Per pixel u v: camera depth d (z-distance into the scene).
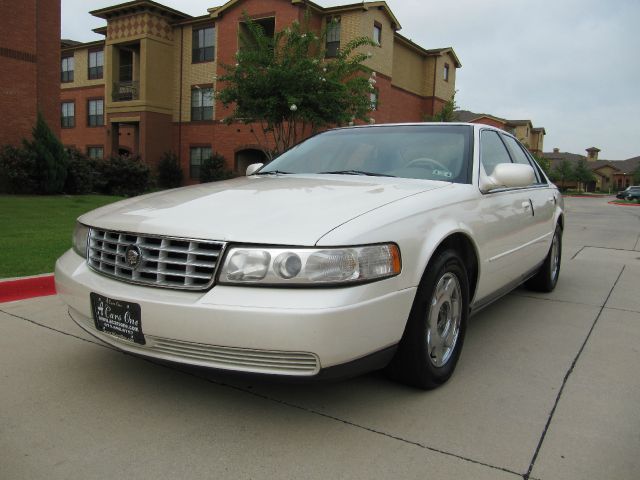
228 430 2.56
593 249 9.30
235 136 25.47
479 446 2.46
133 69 27.94
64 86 32.47
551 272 5.52
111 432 2.53
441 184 3.34
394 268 2.54
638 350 3.81
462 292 3.22
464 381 3.20
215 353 2.39
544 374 3.33
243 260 2.36
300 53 15.45
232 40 24.56
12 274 5.13
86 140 31.67
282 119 16.09
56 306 4.49
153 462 2.29
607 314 4.77
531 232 4.44
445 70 31.75
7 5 16.62
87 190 17.94
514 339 4.02
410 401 2.90
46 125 16.62
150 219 2.65
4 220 9.67
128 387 3.00
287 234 2.39
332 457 2.35
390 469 2.27
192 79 26.84
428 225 2.83
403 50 28.42
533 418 2.74
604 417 2.77
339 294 2.32
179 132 27.55
